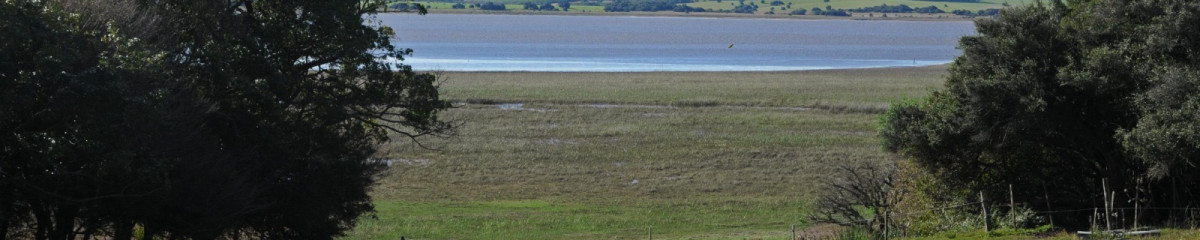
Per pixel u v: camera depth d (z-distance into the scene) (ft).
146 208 108.68
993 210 142.41
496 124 317.83
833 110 370.32
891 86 485.97
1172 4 125.90
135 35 111.34
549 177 233.35
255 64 123.03
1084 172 147.84
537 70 609.01
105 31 106.63
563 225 183.52
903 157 163.53
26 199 104.22
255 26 129.70
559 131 303.48
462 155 257.34
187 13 125.70
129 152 93.50
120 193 101.14
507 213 194.59
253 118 123.13
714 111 364.99
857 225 151.02
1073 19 139.74
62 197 98.78
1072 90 132.98
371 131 148.25
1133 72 126.72
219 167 111.34
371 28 136.26
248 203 116.06
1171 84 118.42
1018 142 140.26
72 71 92.17
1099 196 143.43
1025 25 136.26
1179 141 117.08
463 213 194.18
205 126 118.32
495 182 227.20
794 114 355.15
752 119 337.93
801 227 174.91
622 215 193.88
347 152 135.44
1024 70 133.80
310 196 127.85
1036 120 131.44
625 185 225.76
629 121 330.95
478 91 423.64
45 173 96.22
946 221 142.51
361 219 183.21
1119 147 136.67
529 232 177.27
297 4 130.00
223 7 128.67
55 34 88.07
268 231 133.80
